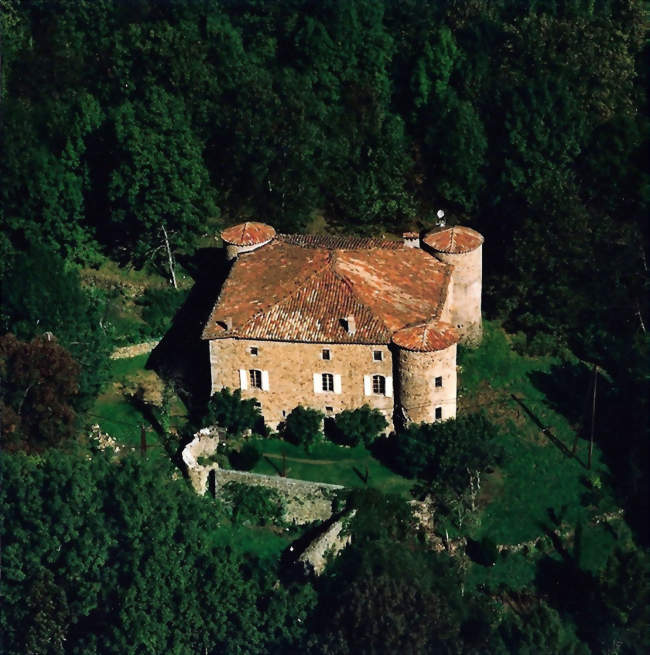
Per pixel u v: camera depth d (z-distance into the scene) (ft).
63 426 396.16
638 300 444.96
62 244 458.91
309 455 399.85
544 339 439.63
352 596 345.51
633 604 366.22
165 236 449.48
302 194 465.06
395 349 389.60
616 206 463.83
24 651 362.94
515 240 440.86
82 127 460.96
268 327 395.96
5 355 395.34
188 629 354.54
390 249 421.59
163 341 440.04
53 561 365.81
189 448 394.73
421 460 387.55
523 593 372.58
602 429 414.62
